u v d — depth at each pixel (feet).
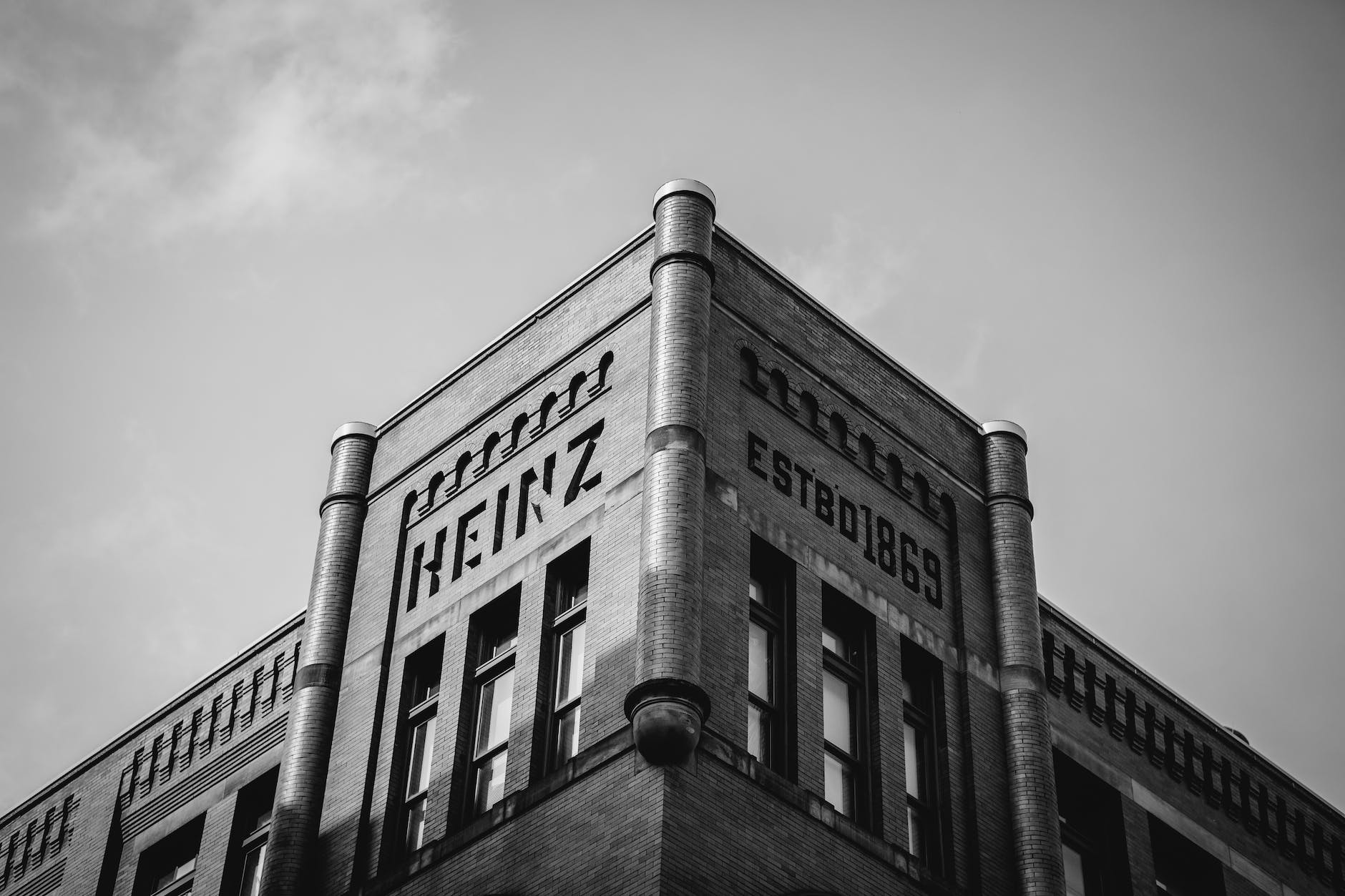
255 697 125.39
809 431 109.40
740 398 106.32
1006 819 105.91
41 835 134.00
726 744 93.76
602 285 112.47
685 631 94.22
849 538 107.86
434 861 98.27
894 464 113.50
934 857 102.83
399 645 110.11
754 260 112.27
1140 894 115.75
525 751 98.37
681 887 87.81
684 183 110.32
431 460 116.47
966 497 116.57
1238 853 125.08
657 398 102.27
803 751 97.96
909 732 106.11
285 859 104.68
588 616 99.81
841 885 94.94
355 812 104.78
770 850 92.68
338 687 111.45
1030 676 110.52
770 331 110.42
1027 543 116.16
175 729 129.59
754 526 102.68
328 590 114.73
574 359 111.04
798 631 101.45
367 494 119.14
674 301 105.60
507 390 114.52
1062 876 104.78
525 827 95.04
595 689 96.78
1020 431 120.26
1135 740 122.42
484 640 106.73
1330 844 132.16
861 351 115.75
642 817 89.81
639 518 100.27
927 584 111.04
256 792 121.80
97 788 132.57
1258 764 130.62
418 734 106.93
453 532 111.86
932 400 118.52
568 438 108.27
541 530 106.22
